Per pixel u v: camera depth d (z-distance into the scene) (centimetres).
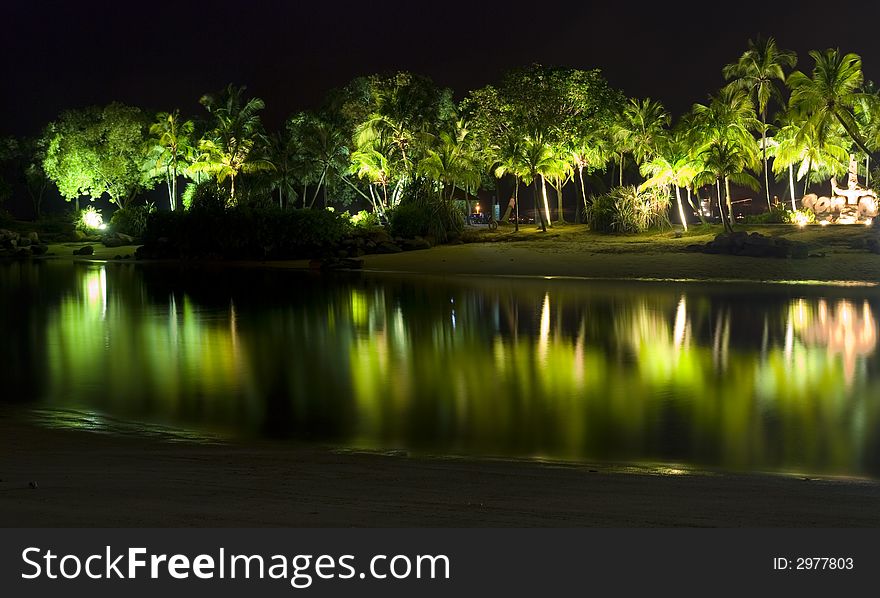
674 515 693
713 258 5003
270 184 7900
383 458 1022
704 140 6078
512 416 1380
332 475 859
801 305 3209
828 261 4784
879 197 6291
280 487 771
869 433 1255
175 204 8425
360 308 3197
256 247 6588
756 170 6219
